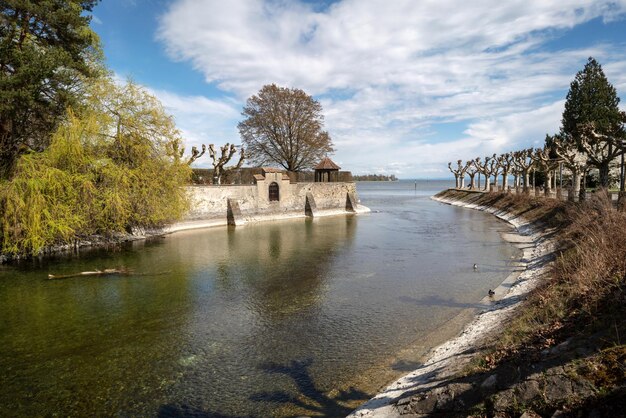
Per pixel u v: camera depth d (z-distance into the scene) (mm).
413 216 50875
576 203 26484
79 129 25422
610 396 5156
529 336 8227
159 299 16047
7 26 22906
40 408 8594
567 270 12266
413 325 12875
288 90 61156
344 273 20078
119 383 9578
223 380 9648
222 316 14086
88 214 25797
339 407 8344
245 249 27562
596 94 52344
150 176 30422
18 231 21891
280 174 50781
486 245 27594
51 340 12070
